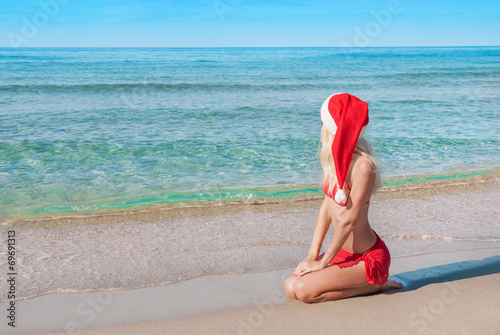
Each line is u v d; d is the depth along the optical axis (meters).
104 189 6.06
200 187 6.19
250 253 3.94
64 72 30.53
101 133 9.92
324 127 2.77
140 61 47.00
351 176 2.68
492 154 8.30
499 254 3.91
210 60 51.94
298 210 5.25
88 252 3.94
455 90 21.70
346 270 2.89
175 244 4.15
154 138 9.48
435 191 6.01
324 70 36.22
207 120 11.99
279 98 17.94
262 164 7.51
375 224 4.71
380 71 35.53
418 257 3.84
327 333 2.58
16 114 12.43
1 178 6.52
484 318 2.73
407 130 10.62
